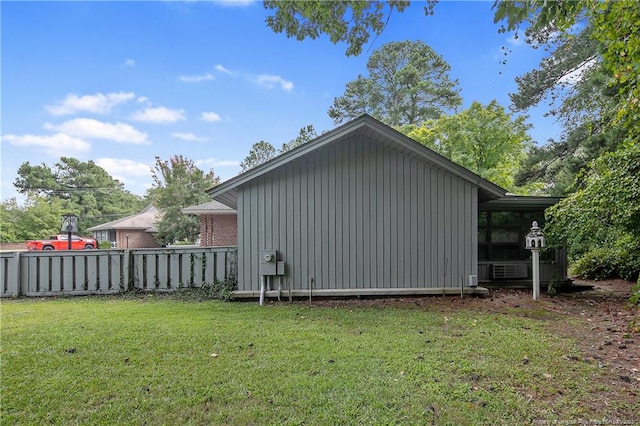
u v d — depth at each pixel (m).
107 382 2.87
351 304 6.18
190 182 20.30
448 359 3.38
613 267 9.16
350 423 2.29
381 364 3.25
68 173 48.12
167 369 3.13
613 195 6.02
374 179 6.86
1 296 6.99
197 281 7.44
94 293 7.23
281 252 6.76
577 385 2.84
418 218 6.87
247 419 2.34
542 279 8.40
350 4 5.06
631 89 4.54
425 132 17.06
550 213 7.21
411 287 6.80
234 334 4.21
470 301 6.39
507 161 15.49
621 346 3.81
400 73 23.91
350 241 6.80
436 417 2.36
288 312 5.50
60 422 2.30
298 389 2.74
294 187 6.82
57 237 26.66
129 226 28.81
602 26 4.32
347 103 26.70
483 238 8.63
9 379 2.91
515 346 3.76
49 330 4.35
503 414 2.40
